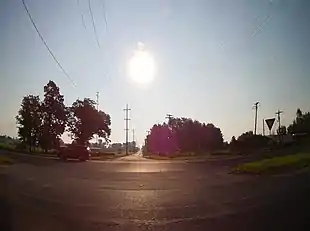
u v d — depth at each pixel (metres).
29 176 23.53
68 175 25.31
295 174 21.11
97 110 92.56
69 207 12.41
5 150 65.75
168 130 112.19
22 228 9.24
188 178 23.12
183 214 11.16
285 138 68.25
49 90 80.81
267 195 14.27
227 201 13.38
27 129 77.38
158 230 9.23
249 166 26.27
